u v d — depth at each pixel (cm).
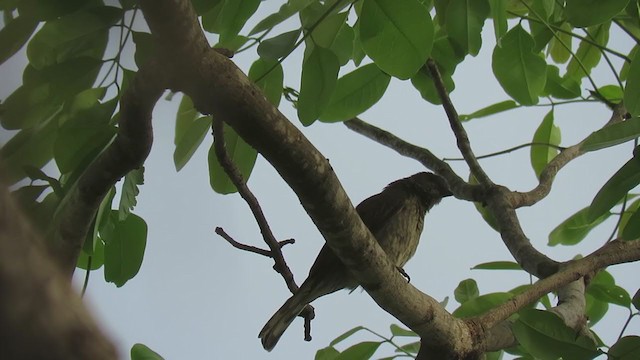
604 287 925
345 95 835
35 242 178
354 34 743
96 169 564
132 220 688
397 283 620
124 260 691
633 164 687
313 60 661
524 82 880
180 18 452
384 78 830
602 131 669
